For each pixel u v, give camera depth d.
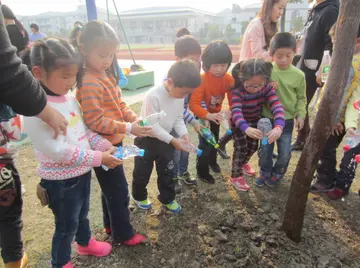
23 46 2.31
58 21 55.84
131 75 7.16
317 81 3.27
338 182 2.65
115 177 1.88
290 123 2.71
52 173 1.56
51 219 2.44
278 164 2.76
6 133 1.61
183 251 2.09
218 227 2.31
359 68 2.33
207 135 2.48
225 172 3.16
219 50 2.40
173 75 1.98
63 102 1.57
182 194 2.74
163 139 2.09
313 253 2.08
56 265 1.76
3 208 1.64
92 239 2.03
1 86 1.08
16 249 1.77
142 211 2.49
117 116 1.84
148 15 49.84
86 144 1.69
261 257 2.03
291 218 2.13
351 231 2.29
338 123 2.48
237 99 2.53
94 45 1.59
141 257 2.03
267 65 2.31
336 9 3.06
